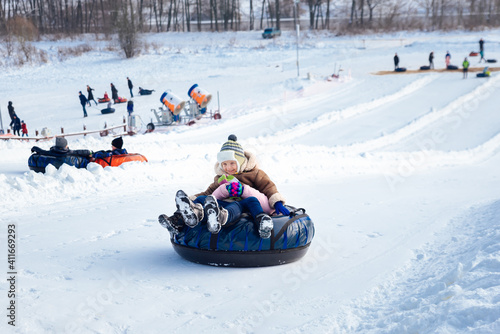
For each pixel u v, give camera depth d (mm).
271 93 39281
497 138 24953
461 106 33750
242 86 42844
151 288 5195
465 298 3867
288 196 11312
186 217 5348
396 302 4684
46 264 5887
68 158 13008
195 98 31000
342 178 14664
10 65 57531
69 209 9422
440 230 7641
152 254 6449
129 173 12570
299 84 41500
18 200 10117
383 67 50875
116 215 8867
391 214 9242
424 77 42750
